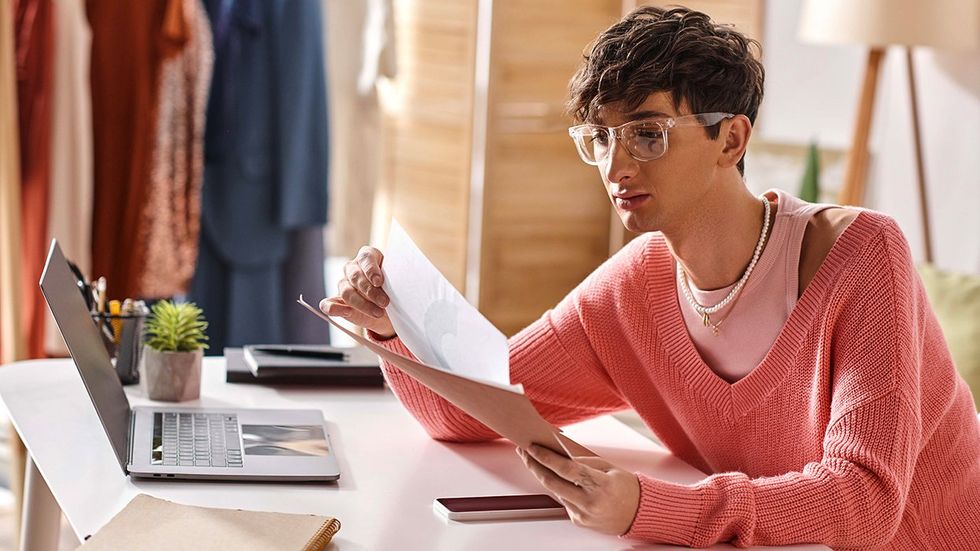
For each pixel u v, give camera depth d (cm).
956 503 158
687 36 136
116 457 146
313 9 330
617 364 170
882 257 143
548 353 173
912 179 340
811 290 146
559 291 421
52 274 150
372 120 406
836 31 317
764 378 151
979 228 318
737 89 138
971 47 308
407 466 154
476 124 396
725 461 163
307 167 334
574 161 415
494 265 405
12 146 282
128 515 126
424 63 408
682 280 158
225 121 322
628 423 244
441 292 148
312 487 144
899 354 138
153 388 176
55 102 292
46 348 300
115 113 303
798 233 149
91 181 301
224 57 319
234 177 327
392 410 181
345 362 195
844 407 138
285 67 328
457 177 402
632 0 404
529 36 395
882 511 131
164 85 304
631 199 141
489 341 139
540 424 117
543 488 148
